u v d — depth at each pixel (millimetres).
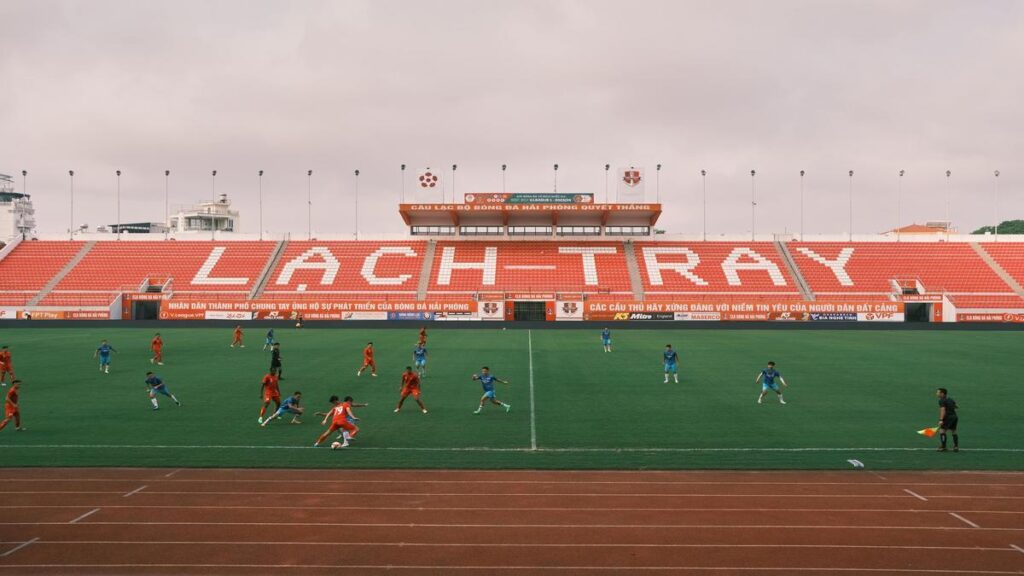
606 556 10484
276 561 10250
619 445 16906
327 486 13773
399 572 9914
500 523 11820
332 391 24844
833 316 60750
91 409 21156
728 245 75188
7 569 9898
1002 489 13633
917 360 34375
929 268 68750
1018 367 31609
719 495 13281
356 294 66250
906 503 12828
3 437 17422
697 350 39438
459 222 77312
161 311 62156
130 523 11711
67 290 65125
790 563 10250
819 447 16734
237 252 73625
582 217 75000
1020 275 66750
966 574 9914
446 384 26422
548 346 41781
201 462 15312
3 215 117688
